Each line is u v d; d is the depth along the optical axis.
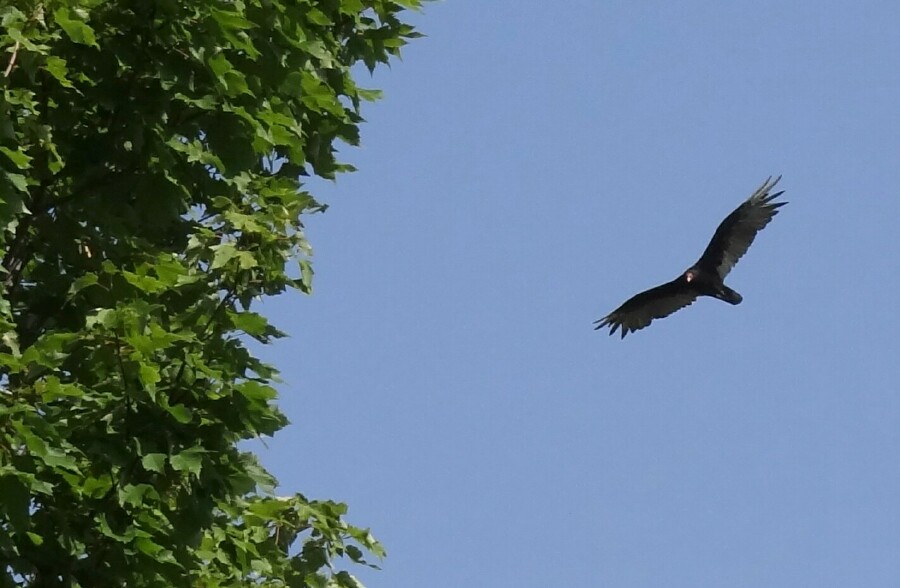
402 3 16.97
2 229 11.62
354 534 14.05
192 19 13.58
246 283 13.07
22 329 13.62
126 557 11.92
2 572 11.55
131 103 13.60
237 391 12.39
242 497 13.96
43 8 12.53
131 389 11.83
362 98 16.62
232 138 14.17
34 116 12.69
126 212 13.96
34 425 10.84
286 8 14.89
